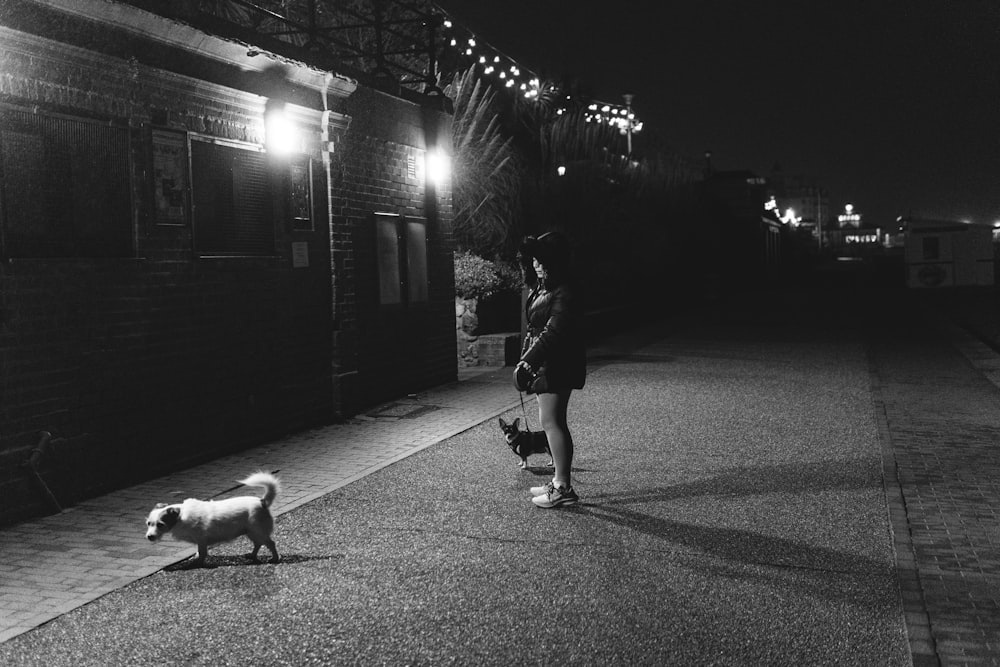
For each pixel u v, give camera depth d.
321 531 5.93
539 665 3.93
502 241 18.45
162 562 5.34
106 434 7.00
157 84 7.47
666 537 5.72
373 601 4.67
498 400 11.36
